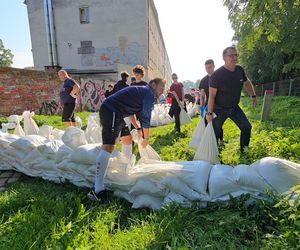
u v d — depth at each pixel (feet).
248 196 7.66
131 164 9.79
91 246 6.55
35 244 6.70
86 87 57.00
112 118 9.81
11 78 40.14
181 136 21.53
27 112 18.84
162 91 10.84
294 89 57.47
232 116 13.41
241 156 12.57
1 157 13.67
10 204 9.15
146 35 87.40
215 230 6.86
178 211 7.74
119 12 87.30
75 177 10.86
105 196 9.39
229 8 20.51
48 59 92.12
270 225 6.96
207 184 8.29
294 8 18.22
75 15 88.89
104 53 89.45
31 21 91.81
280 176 7.45
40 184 11.36
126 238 6.95
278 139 13.53
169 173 8.48
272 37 18.71
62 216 8.09
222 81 12.60
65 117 22.53
